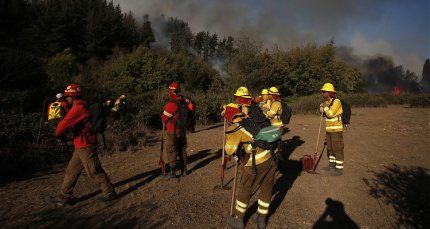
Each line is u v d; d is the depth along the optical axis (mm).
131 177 6469
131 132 10297
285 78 30922
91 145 4930
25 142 7730
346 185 6148
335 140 6754
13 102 11297
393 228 4531
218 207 5113
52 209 4918
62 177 6516
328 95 6754
